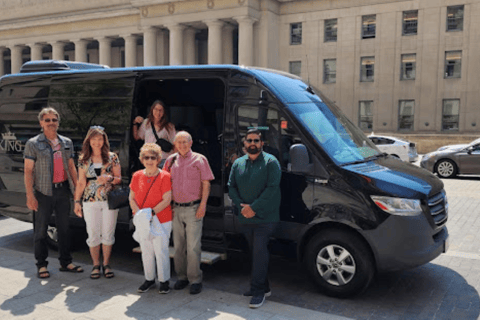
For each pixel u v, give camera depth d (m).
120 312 4.57
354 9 38.47
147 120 6.20
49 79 7.00
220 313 4.56
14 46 56.12
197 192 5.14
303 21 40.75
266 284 5.11
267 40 40.41
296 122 5.27
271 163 4.79
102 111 6.51
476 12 34.06
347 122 6.17
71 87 6.79
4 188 7.25
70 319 4.39
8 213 7.23
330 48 39.72
